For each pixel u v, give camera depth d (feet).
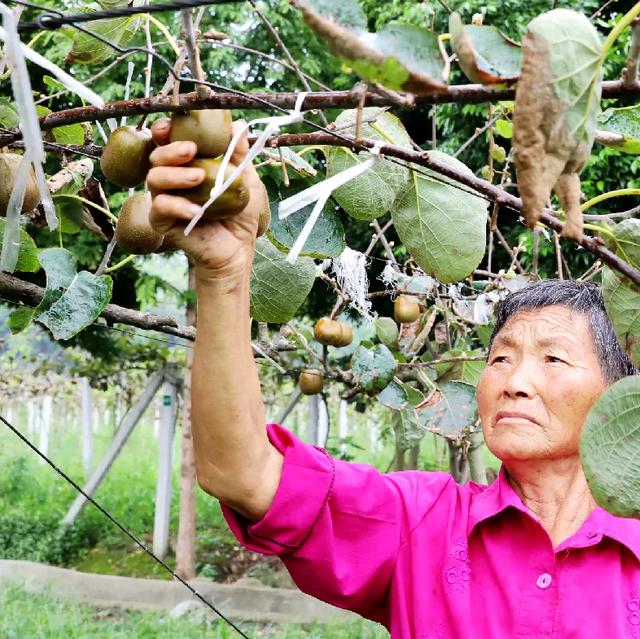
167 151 2.93
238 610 20.26
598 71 2.33
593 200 3.34
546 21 2.30
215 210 3.07
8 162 4.22
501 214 16.37
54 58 14.40
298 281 5.09
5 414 42.11
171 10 2.35
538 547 4.48
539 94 2.27
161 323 5.50
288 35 17.15
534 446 4.50
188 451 22.13
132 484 33.24
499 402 4.68
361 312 8.22
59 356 32.04
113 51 4.21
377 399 8.34
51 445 46.21
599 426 2.70
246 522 4.52
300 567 4.61
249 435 4.06
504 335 4.75
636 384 2.70
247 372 3.92
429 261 4.60
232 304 3.69
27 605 18.63
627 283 3.27
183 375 24.16
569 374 4.52
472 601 4.56
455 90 2.50
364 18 2.41
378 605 4.97
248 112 15.74
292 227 4.33
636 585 4.38
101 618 19.71
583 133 2.33
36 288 4.92
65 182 5.25
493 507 4.68
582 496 4.63
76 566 23.63
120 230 4.00
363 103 2.69
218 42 3.60
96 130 6.18
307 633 18.53
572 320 4.61
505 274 8.43
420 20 7.60
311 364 9.93
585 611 4.34
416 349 9.66
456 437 8.35
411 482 4.98
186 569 21.86
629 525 4.48
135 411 24.54
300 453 4.49
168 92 3.18
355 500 4.65
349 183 4.44
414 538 4.77
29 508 27.84
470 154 18.56
